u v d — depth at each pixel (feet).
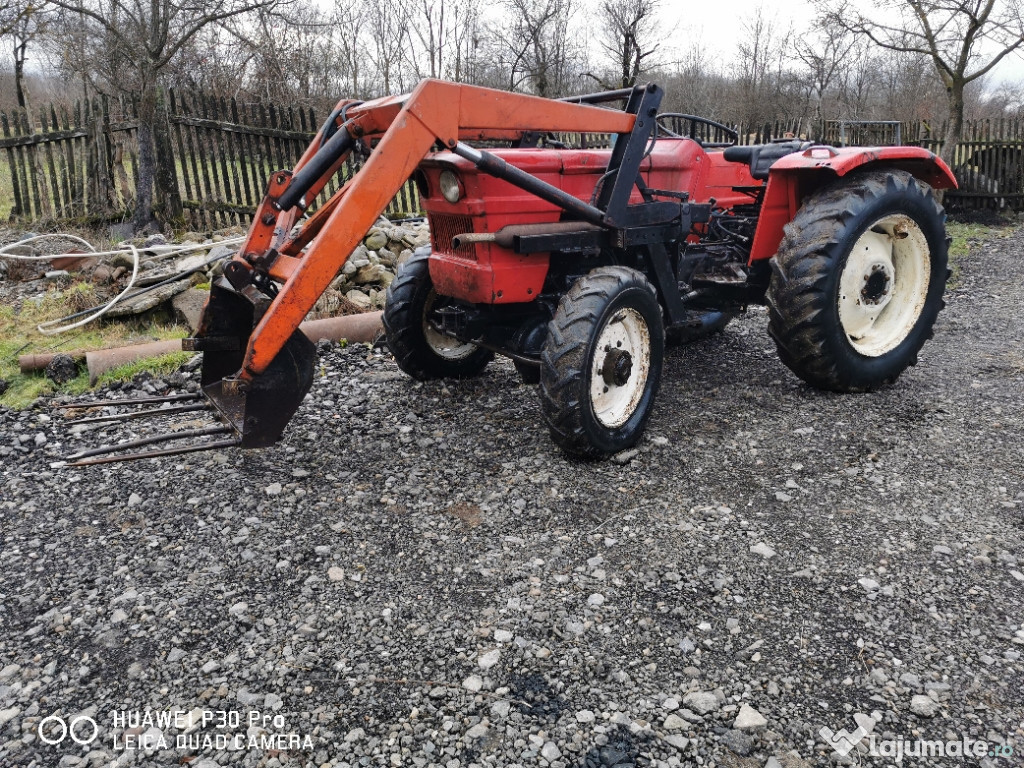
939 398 13.19
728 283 14.26
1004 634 7.32
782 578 8.28
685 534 9.18
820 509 9.67
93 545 9.26
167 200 22.52
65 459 11.57
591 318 10.48
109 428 12.71
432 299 13.88
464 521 9.65
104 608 8.04
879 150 13.01
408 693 6.76
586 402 10.55
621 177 11.44
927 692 6.65
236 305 11.71
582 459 11.19
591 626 7.59
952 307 20.01
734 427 12.21
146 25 24.98
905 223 13.32
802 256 12.46
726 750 6.09
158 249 18.69
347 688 6.83
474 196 10.93
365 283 19.03
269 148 23.04
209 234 21.48
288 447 11.85
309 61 42.09
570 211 11.02
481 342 12.49
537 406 13.33
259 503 10.17
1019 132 36.01
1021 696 6.59
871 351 13.39
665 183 13.61
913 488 10.10
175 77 35.14
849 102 76.02
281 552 9.02
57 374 14.62
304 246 11.56
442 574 8.54
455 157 10.74
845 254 12.44
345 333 16.71
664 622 7.63
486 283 11.28
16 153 25.91
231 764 6.05
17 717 6.60
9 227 22.36
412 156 9.64
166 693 6.83
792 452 11.25
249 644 7.43
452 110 9.79
